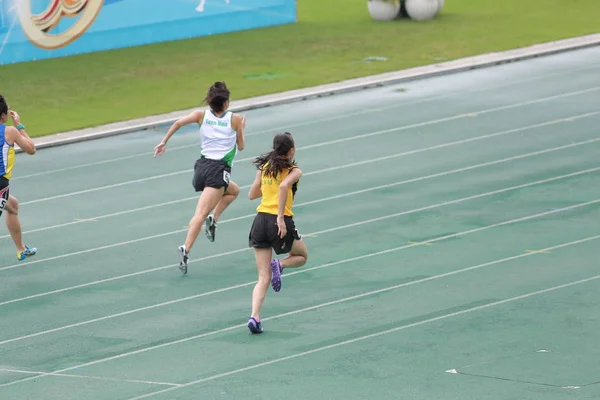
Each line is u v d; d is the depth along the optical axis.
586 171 61.94
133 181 63.75
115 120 78.19
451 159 65.38
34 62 99.38
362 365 36.78
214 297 44.66
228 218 55.72
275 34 109.25
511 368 36.03
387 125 74.25
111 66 97.00
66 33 101.69
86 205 59.28
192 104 82.44
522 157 65.31
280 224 39.19
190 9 108.75
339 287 45.09
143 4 106.00
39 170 67.06
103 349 39.50
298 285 45.53
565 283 44.56
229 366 37.25
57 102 84.38
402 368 36.38
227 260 49.34
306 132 73.31
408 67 91.31
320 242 51.19
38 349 39.78
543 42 99.19
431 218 54.31
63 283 47.19
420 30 107.75
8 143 47.03
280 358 37.78
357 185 60.66
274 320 41.69
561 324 40.03
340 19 116.31
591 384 34.44
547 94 81.62
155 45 105.69
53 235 54.19
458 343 38.50
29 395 35.50
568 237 50.72
